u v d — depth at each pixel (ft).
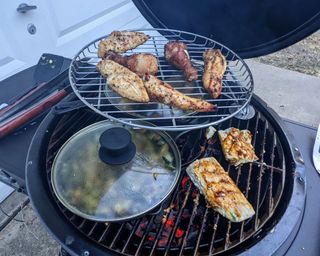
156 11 3.86
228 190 2.64
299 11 2.91
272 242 2.29
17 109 3.35
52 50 5.24
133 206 2.43
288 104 6.36
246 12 3.34
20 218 4.69
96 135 2.94
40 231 4.54
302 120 5.99
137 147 2.82
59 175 2.61
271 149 3.11
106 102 3.29
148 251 2.42
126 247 2.35
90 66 3.74
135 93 2.90
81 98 2.72
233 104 3.30
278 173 2.89
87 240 2.28
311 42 9.93
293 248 2.48
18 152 3.14
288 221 2.42
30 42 4.75
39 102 3.41
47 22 4.92
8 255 4.26
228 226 2.51
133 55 3.47
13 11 4.27
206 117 3.02
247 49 3.59
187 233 2.48
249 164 3.03
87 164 2.68
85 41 5.90
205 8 3.63
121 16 6.57
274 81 6.96
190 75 3.28
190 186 2.87
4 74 4.50
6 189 4.84
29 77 4.09
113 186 2.53
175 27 4.00
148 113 3.00
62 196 2.48
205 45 3.88
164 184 2.59
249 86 3.24
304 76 7.16
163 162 2.74
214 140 3.36
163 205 2.73
